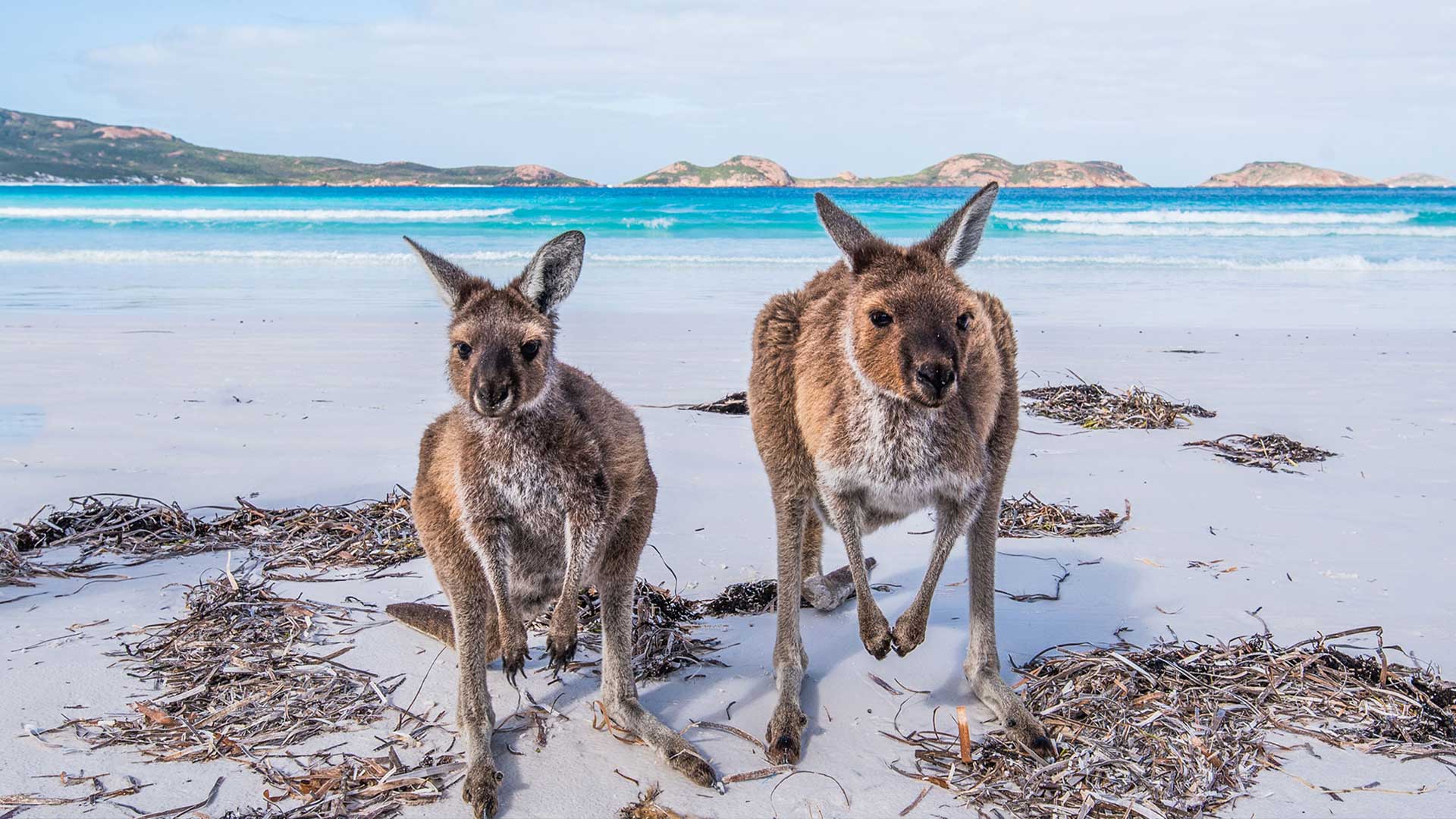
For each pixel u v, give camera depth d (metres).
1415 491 6.61
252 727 3.69
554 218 37.31
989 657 3.97
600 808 3.28
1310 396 9.84
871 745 3.68
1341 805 3.23
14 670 4.08
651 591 4.85
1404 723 3.68
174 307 15.74
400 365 11.04
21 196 61.91
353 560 5.39
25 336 12.59
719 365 11.45
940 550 3.82
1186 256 25.77
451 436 3.87
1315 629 4.49
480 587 3.72
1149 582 5.13
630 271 22.36
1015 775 3.43
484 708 3.58
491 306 4.04
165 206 46.47
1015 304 17.38
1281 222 35.78
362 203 51.97
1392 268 23.39
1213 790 3.31
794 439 4.06
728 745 3.70
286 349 11.99
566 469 3.67
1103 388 9.84
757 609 4.96
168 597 4.89
